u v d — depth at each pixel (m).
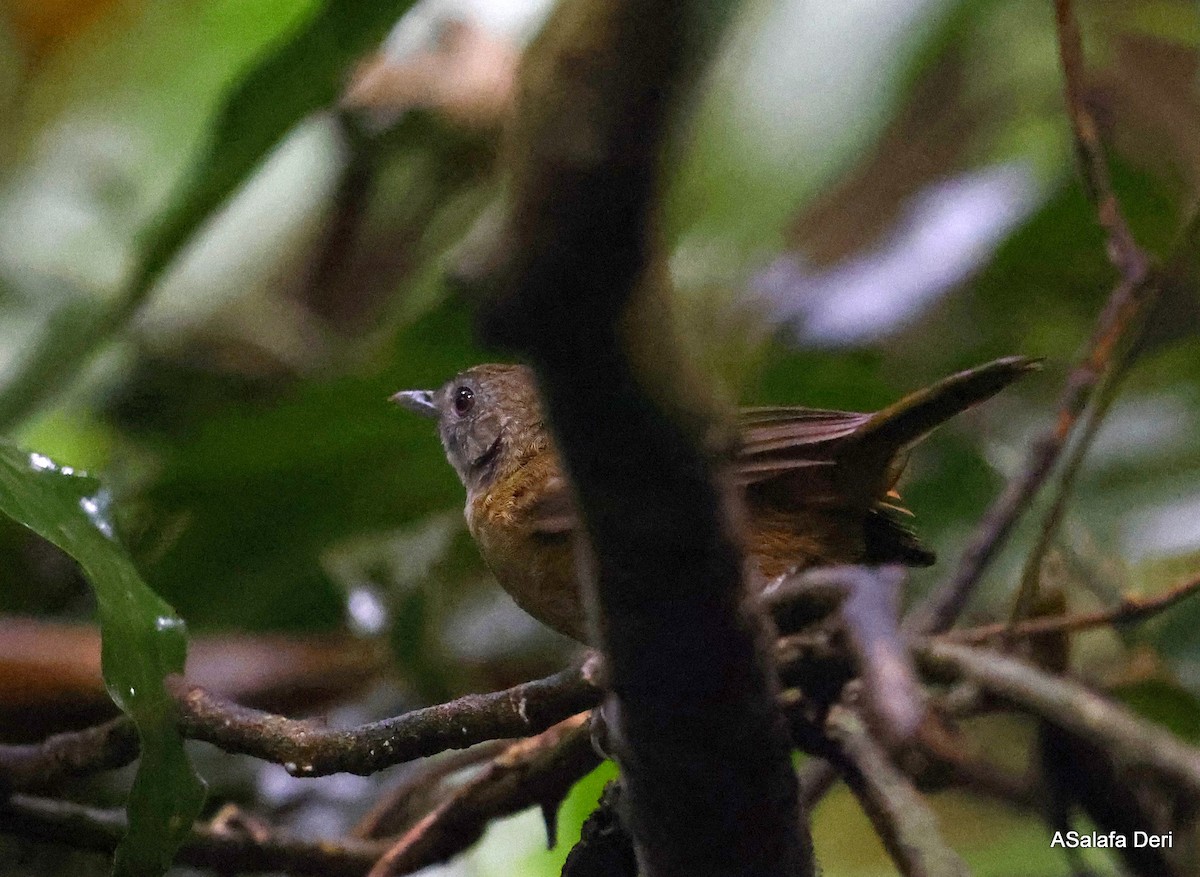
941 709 5.28
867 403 8.66
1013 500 6.30
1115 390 5.90
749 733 3.31
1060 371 9.12
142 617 4.79
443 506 8.62
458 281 2.38
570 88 2.15
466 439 8.02
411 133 9.98
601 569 2.94
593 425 2.58
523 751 5.89
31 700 6.75
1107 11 9.59
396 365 8.09
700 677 3.15
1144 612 5.25
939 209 9.11
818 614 3.79
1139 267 6.15
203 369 10.20
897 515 6.57
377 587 8.36
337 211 10.57
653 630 3.04
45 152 11.04
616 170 2.18
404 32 10.03
